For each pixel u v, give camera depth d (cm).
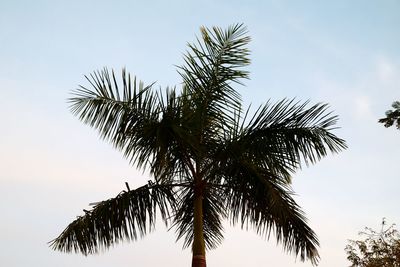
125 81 1014
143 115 995
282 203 973
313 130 995
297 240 984
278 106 1012
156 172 930
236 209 1017
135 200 1009
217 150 1006
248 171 995
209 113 1019
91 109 1018
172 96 959
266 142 986
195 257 984
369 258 2161
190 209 1105
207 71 1045
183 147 983
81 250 980
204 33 1064
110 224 980
